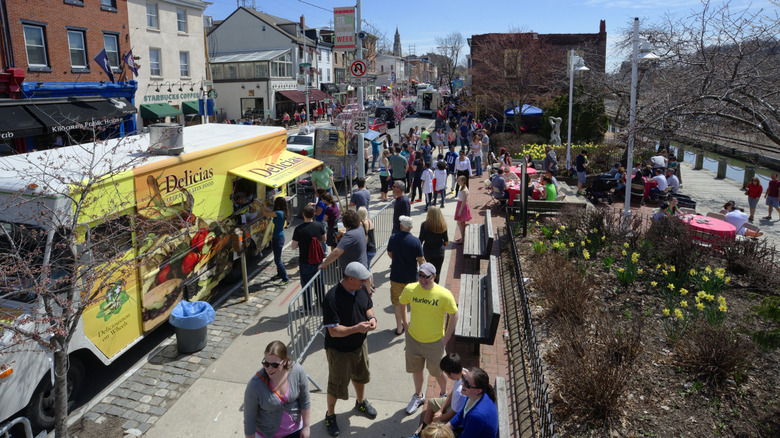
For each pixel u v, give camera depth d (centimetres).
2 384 461
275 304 870
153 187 676
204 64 3250
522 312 755
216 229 842
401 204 945
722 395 548
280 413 391
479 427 395
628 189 1196
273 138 1080
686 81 909
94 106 2167
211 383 629
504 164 1927
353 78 1658
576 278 796
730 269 946
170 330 782
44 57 2000
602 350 636
